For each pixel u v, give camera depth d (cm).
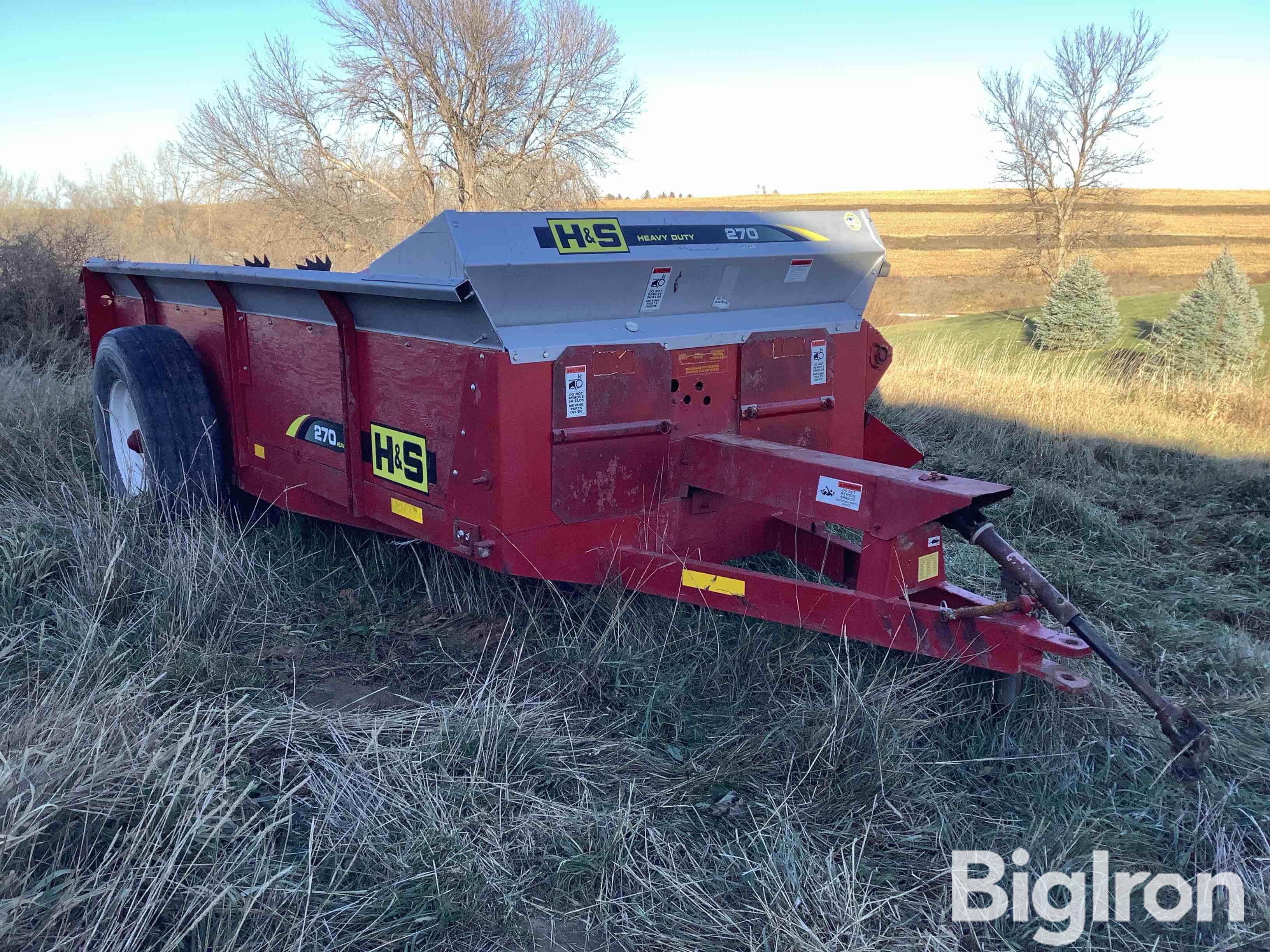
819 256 407
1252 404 932
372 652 396
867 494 321
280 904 239
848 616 324
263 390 464
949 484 304
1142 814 287
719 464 372
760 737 321
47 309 980
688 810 292
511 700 352
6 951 211
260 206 2716
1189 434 842
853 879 254
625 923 248
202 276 464
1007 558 301
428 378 360
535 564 350
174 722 309
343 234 2680
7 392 682
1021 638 288
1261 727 342
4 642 364
